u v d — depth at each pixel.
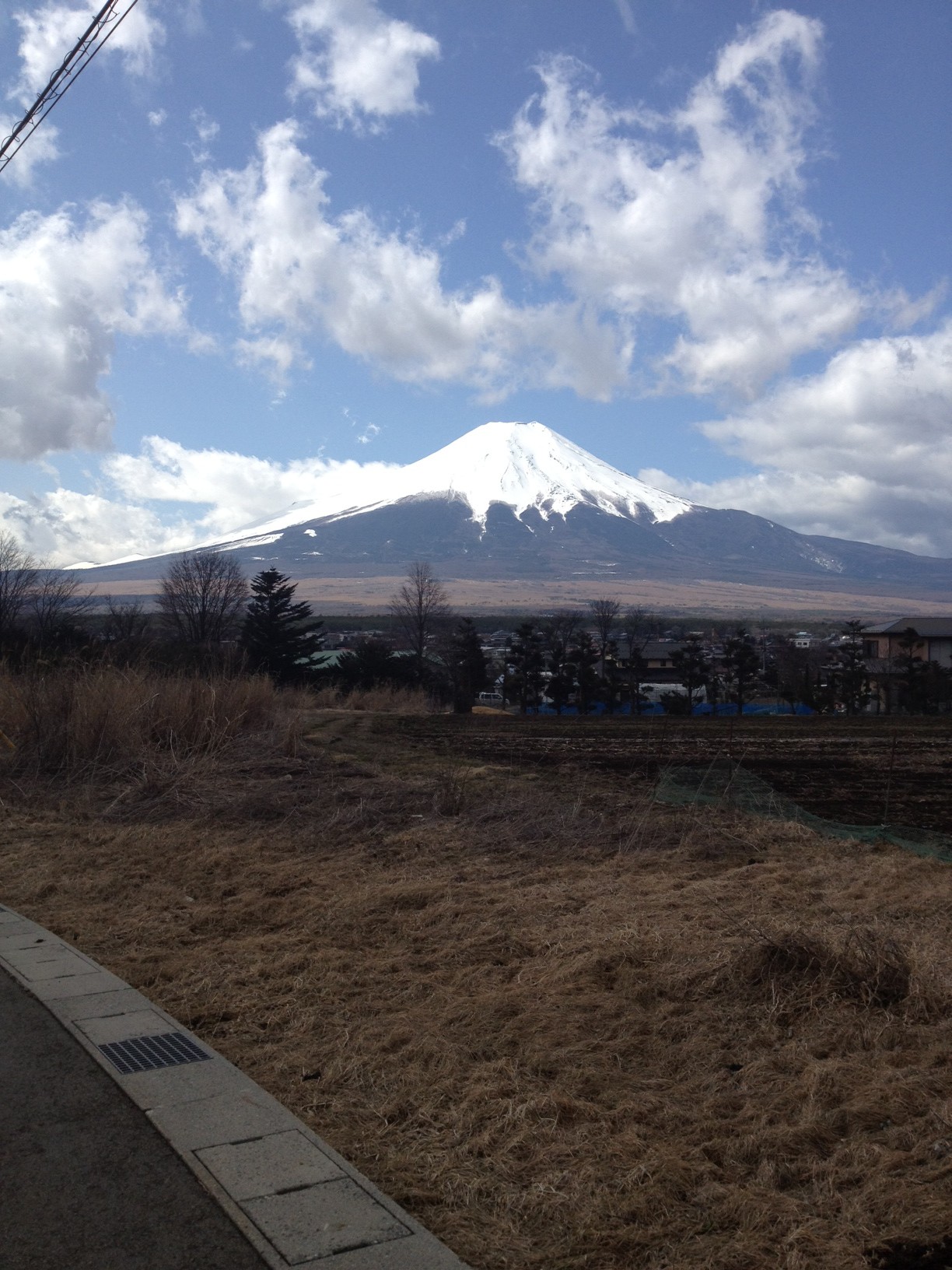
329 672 45.56
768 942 5.22
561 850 8.48
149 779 11.30
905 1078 3.99
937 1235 2.95
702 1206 3.18
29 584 42.47
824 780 12.65
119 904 7.00
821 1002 4.79
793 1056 4.27
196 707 14.31
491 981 5.31
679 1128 3.70
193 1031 4.63
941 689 38.38
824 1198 3.19
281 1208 3.05
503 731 19.86
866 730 20.09
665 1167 3.35
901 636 55.31
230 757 13.42
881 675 41.41
